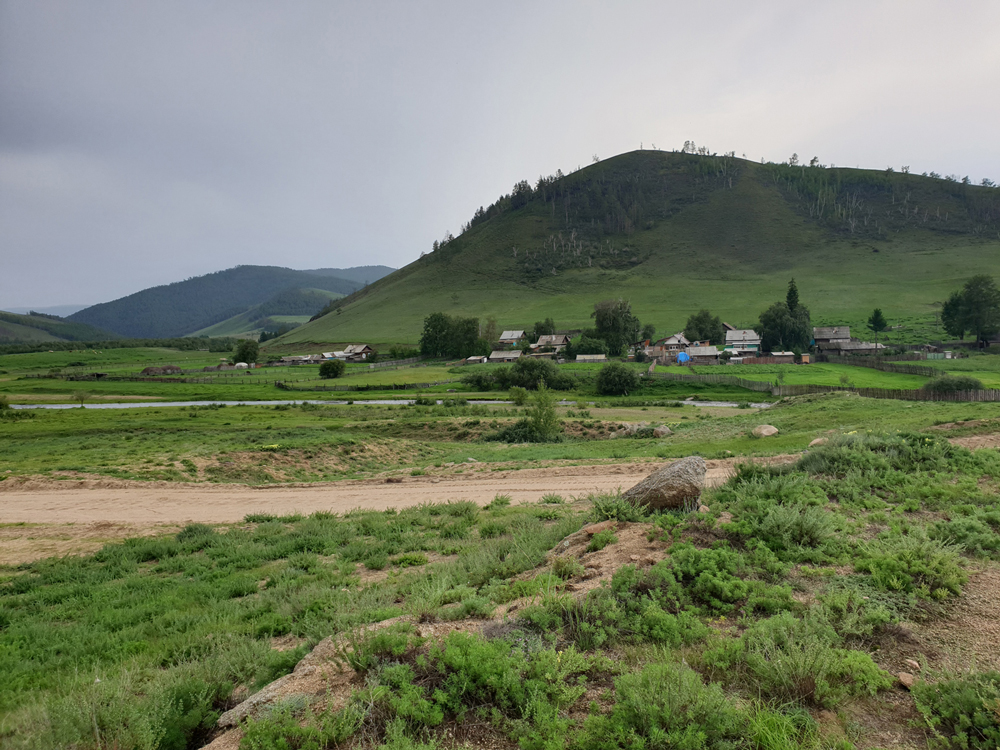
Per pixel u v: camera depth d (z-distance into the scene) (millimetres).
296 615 10016
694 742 4516
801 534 9086
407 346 189875
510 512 18438
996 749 4367
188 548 17016
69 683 7488
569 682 5750
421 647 6480
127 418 61656
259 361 179875
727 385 93062
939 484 11820
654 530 9891
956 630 6215
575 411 68250
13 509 23156
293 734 5047
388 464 40156
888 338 146125
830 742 4664
